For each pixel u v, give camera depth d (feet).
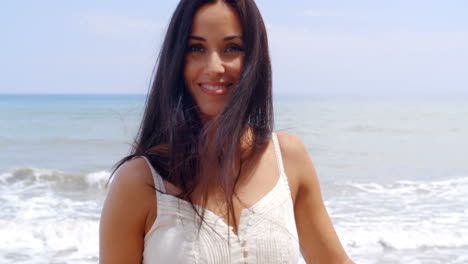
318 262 6.40
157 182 5.50
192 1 5.66
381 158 62.18
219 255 5.37
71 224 28.09
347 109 183.42
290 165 6.19
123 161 5.76
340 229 27.66
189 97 5.85
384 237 26.00
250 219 5.58
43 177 42.27
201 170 5.59
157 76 5.87
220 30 5.61
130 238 5.53
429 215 31.24
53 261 23.38
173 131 5.57
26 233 26.71
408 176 48.29
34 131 94.07
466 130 100.01
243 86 5.63
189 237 5.37
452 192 39.19
